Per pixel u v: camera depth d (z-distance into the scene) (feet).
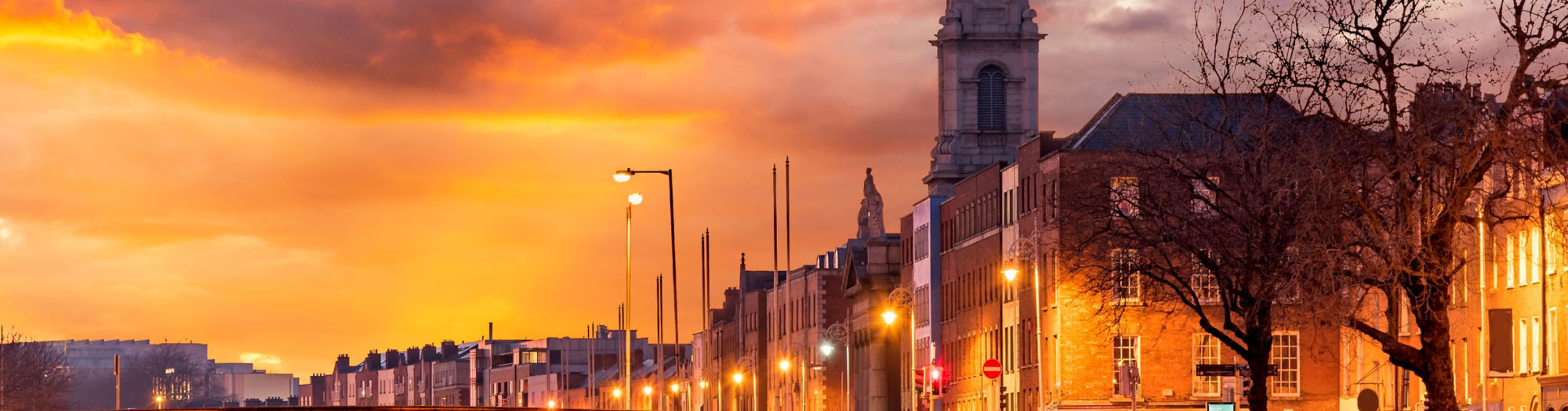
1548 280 248.32
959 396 440.04
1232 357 342.23
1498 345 258.37
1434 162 167.12
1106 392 346.54
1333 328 192.75
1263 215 197.67
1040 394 345.72
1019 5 550.36
